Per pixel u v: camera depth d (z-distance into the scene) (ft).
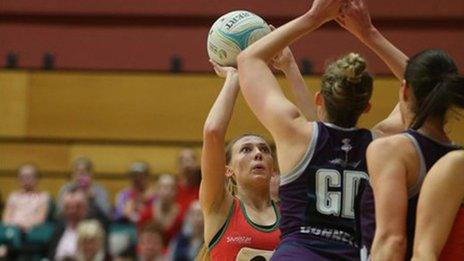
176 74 80.28
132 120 80.33
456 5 81.61
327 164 25.73
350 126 26.53
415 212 23.43
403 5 81.92
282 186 25.90
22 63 83.92
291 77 30.96
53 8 83.97
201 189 31.63
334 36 81.25
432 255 22.27
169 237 66.39
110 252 61.11
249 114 74.84
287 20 81.61
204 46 83.10
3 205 80.07
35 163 81.05
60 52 83.97
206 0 83.20
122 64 83.51
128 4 83.87
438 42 81.56
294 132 25.76
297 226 25.48
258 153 32.91
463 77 23.81
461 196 22.85
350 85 26.09
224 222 31.86
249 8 82.23
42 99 81.20
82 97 80.94
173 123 79.97
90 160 77.51
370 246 25.07
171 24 83.61
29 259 67.56
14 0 84.17
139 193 70.44
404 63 28.68
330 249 25.14
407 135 23.88
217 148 29.94
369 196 25.39
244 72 26.43
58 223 68.08
